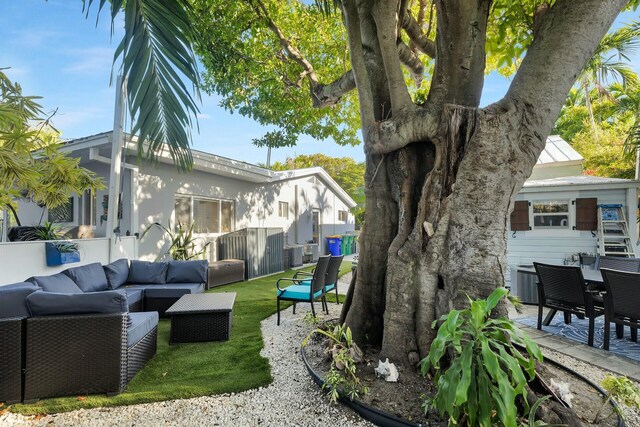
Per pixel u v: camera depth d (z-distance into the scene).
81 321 2.66
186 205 8.36
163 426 2.26
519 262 8.18
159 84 2.26
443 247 2.79
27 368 2.56
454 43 3.15
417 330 2.80
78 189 4.81
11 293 2.64
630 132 7.98
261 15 5.91
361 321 3.38
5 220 5.43
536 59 2.75
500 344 1.88
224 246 9.05
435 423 2.09
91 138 6.46
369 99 3.34
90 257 5.53
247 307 5.71
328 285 5.44
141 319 3.31
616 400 2.25
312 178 14.22
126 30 2.11
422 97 5.23
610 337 4.20
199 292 5.74
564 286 4.19
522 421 1.92
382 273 3.40
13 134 3.43
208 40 5.59
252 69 6.55
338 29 7.21
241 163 9.02
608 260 5.60
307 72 6.02
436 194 2.88
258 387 2.80
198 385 2.82
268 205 11.33
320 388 2.70
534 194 8.12
